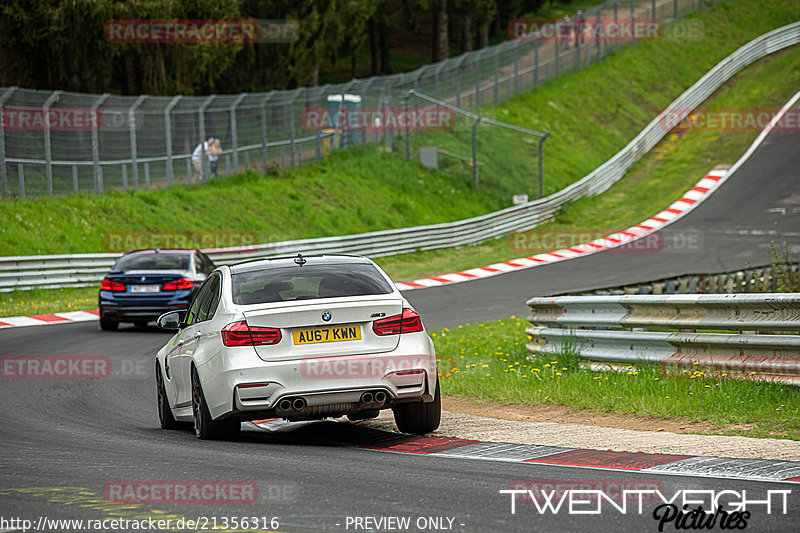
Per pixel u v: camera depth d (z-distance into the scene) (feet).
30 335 226.58
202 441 99.04
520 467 79.61
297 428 110.63
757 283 257.75
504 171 565.53
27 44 448.24
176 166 437.17
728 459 79.41
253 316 92.12
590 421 106.22
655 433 94.07
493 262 401.08
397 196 502.79
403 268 396.78
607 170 581.53
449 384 138.82
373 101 548.31
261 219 427.74
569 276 353.10
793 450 82.02
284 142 484.74
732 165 588.50
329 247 398.21
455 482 73.31
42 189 374.43
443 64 599.16
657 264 373.20
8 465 84.07
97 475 78.59
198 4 490.90
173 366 109.29
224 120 453.58
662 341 125.80
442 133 586.86
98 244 355.56
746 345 113.60
